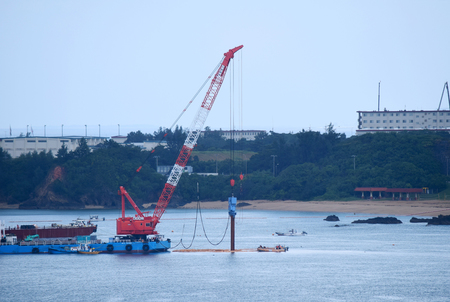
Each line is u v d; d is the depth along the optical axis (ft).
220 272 573.74
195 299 470.39
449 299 471.21
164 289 502.79
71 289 503.20
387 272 576.61
